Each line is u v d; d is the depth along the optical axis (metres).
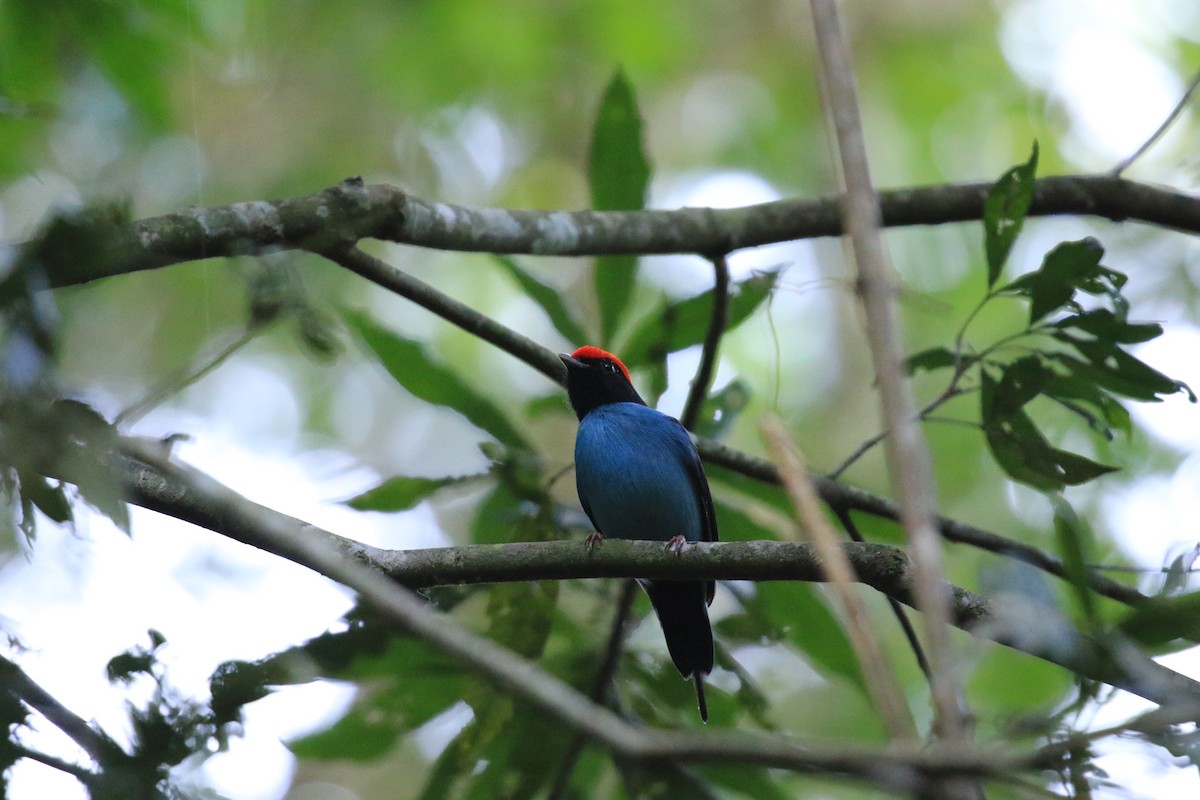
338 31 18.17
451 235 9.43
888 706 3.59
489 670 4.16
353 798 17.31
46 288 5.08
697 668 9.45
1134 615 5.45
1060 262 8.52
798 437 18.52
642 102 21.00
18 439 4.96
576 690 9.47
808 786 10.08
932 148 20.05
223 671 6.13
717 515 10.75
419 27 18.02
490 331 9.95
